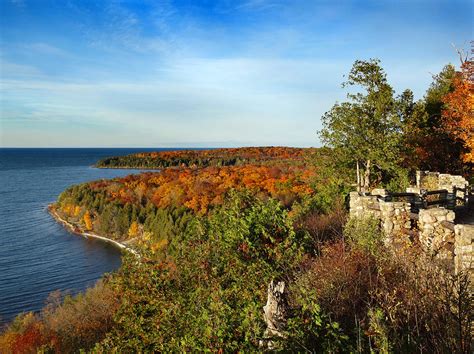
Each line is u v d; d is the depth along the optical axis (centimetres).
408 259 671
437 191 1343
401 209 1007
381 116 1906
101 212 8419
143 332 934
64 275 5575
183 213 5744
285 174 6162
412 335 448
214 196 5934
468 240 638
